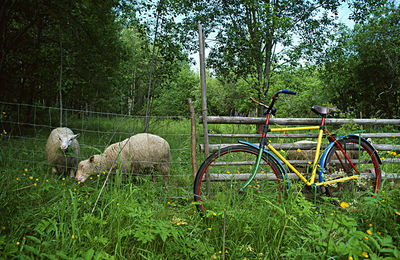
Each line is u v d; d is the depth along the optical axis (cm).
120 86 932
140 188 310
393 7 949
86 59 917
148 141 363
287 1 856
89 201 259
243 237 204
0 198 236
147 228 204
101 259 175
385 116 1027
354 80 1076
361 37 1030
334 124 321
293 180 304
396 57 962
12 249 162
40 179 320
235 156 323
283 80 973
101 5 800
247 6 866
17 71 928
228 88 2012
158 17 855
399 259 154
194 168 301
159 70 934
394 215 214
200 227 234
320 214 250
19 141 536
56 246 179
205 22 912
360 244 166
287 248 197
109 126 1045
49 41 962
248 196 254
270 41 838
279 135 318
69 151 373
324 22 919
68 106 1308
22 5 804
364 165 354
